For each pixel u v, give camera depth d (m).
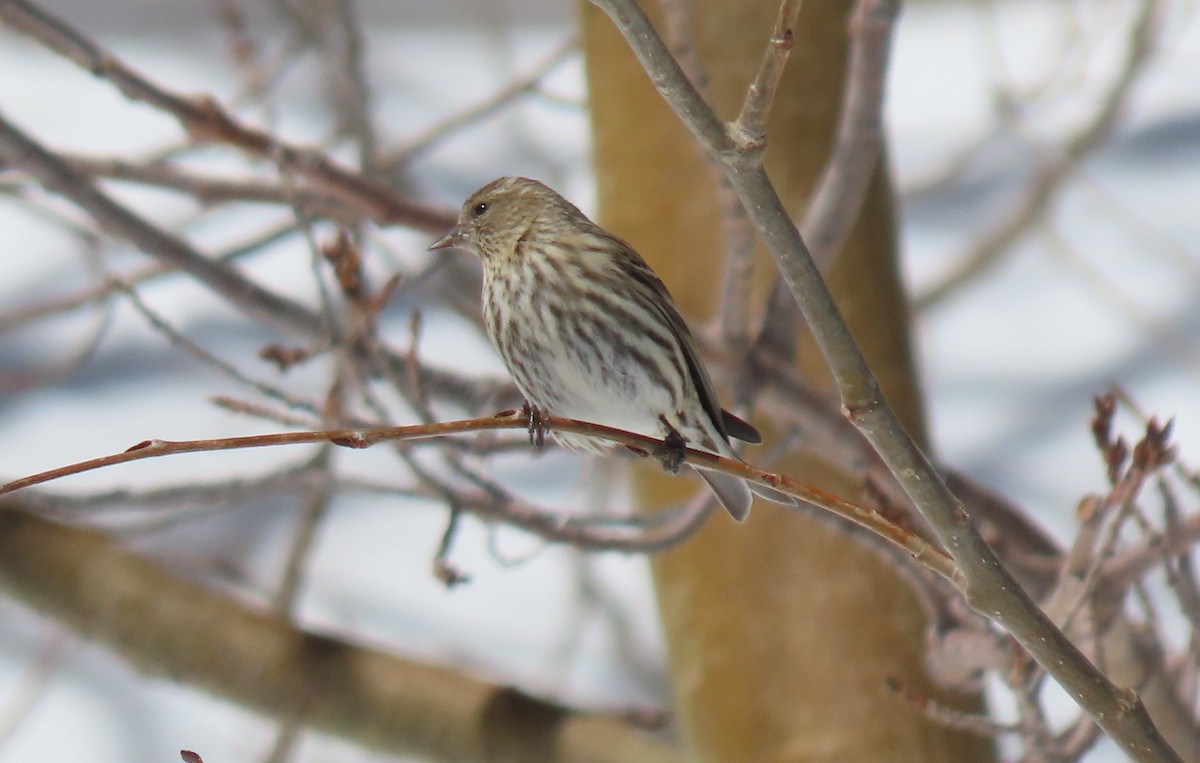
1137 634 8.82
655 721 10.41
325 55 12.25
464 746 10.00
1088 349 19.80
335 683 10.07
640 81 11.01
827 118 10.78
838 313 5.47
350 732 10.09
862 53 8.28
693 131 5.23
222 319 19.53
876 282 10.85
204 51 23.47
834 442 9.63
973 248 18.55
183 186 9.73
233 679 10.05
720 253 10.70
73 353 16.00
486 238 9.25
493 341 9.21
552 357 8.95
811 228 8.87
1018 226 18.31
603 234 9.16
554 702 10.17
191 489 9.61
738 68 10.77
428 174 21.19
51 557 10.08
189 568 14.21
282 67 12.36
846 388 5.54
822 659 10.12
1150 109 23.00
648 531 9.81
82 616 10.05
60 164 8.84
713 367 9.52
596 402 8.95
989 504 10.09
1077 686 5.65
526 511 8.61
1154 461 7.18
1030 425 18.92
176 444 5.66
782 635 10.20
